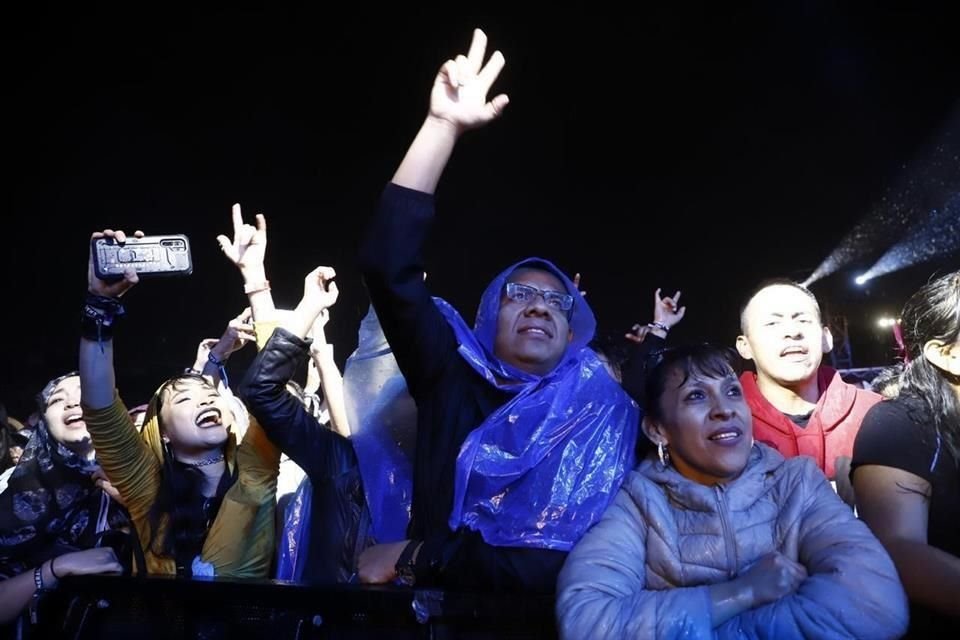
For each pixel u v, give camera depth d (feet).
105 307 8.17
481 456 6.62
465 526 6.54
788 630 5.25
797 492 6.05
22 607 7.49
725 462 6.11
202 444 8.98
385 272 6.86
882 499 6.63
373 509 8.05
